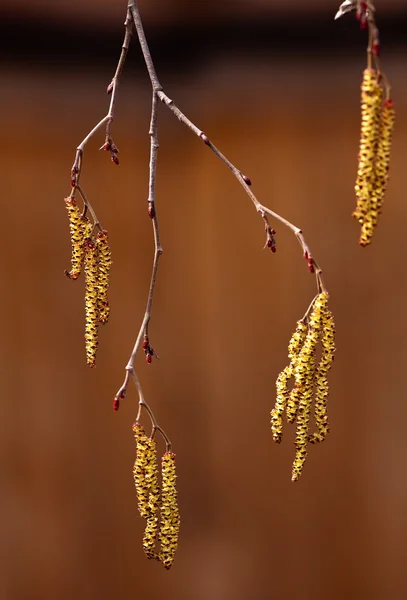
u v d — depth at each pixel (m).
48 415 1.91
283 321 1.83
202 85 1.72
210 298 1.83
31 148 1.76
